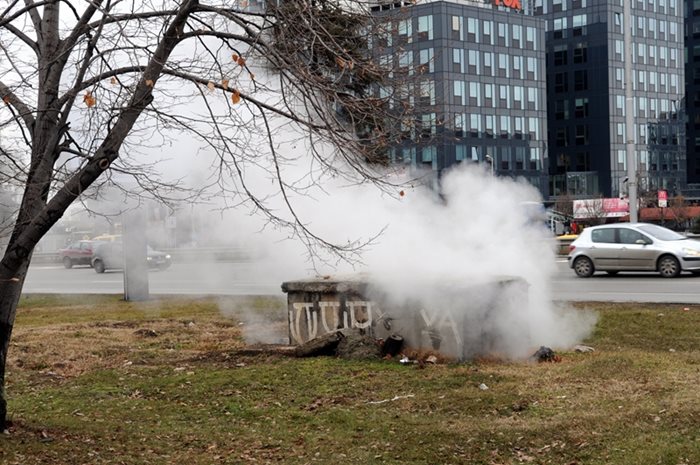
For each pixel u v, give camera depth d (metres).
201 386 8.22
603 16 78.44
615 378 7.69
